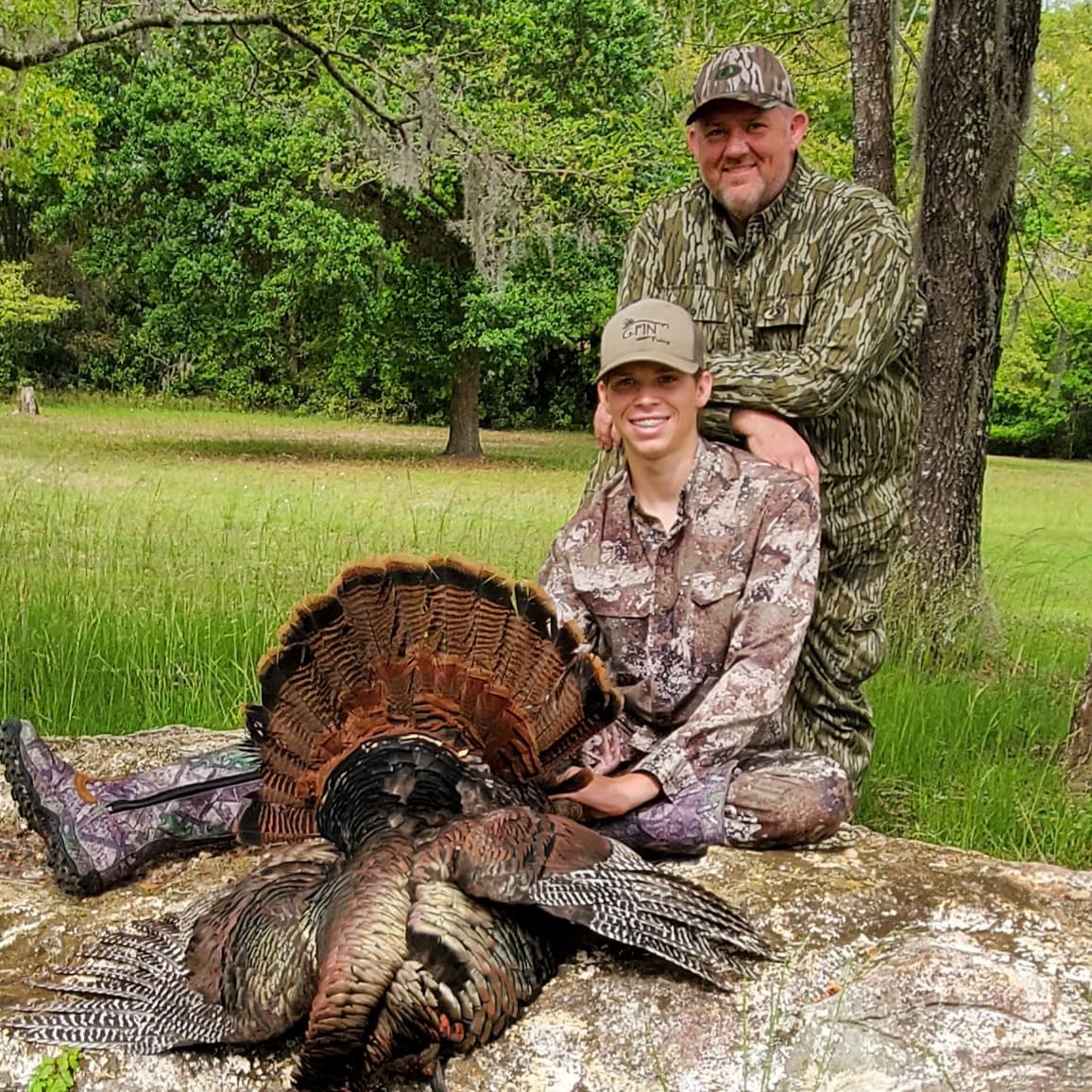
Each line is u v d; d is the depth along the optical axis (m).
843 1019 3.30
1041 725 7.01
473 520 12.03
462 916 3.12
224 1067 3.34
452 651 3.69
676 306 4.04
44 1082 3.31
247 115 23.30
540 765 3.72
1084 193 22.94
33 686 6.59
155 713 6.47
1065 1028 3.25
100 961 3.69
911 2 13.74
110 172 23.97
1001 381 34.81
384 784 3.44
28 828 4.77
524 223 21.58
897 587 8.18
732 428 4.35
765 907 3.67
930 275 9.10
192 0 13.06
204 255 23.75
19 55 12.05
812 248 4.45
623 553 4.17
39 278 40.38
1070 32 17.94
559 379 41.78
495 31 23.16
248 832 3.84
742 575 4.03
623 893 3.35
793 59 14.01
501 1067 3.28
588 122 22.73
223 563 9.13
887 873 3.84
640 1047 3.32
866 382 4.56
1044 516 19.25
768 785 3.95
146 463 21.36
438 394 28.03
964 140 8.96
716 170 4.45
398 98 19.88
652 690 4.14
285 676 3.70
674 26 24.22
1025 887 3.81
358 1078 3.03
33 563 8.81
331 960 2.96
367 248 23.59
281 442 29.30
